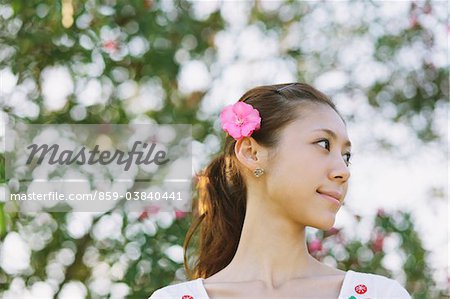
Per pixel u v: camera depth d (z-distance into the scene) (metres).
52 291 4.35
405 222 4.48
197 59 4.54
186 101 4.52
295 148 2.20
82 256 4.34
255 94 2.32
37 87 4.33
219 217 2.47
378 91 4.74
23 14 4.23
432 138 4.72
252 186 2.28
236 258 2.29
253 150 2.26
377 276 2.25
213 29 4.61
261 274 2.24
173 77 4.48
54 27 4.23
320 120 2.22
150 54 4.42
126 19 4.42
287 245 2.24
